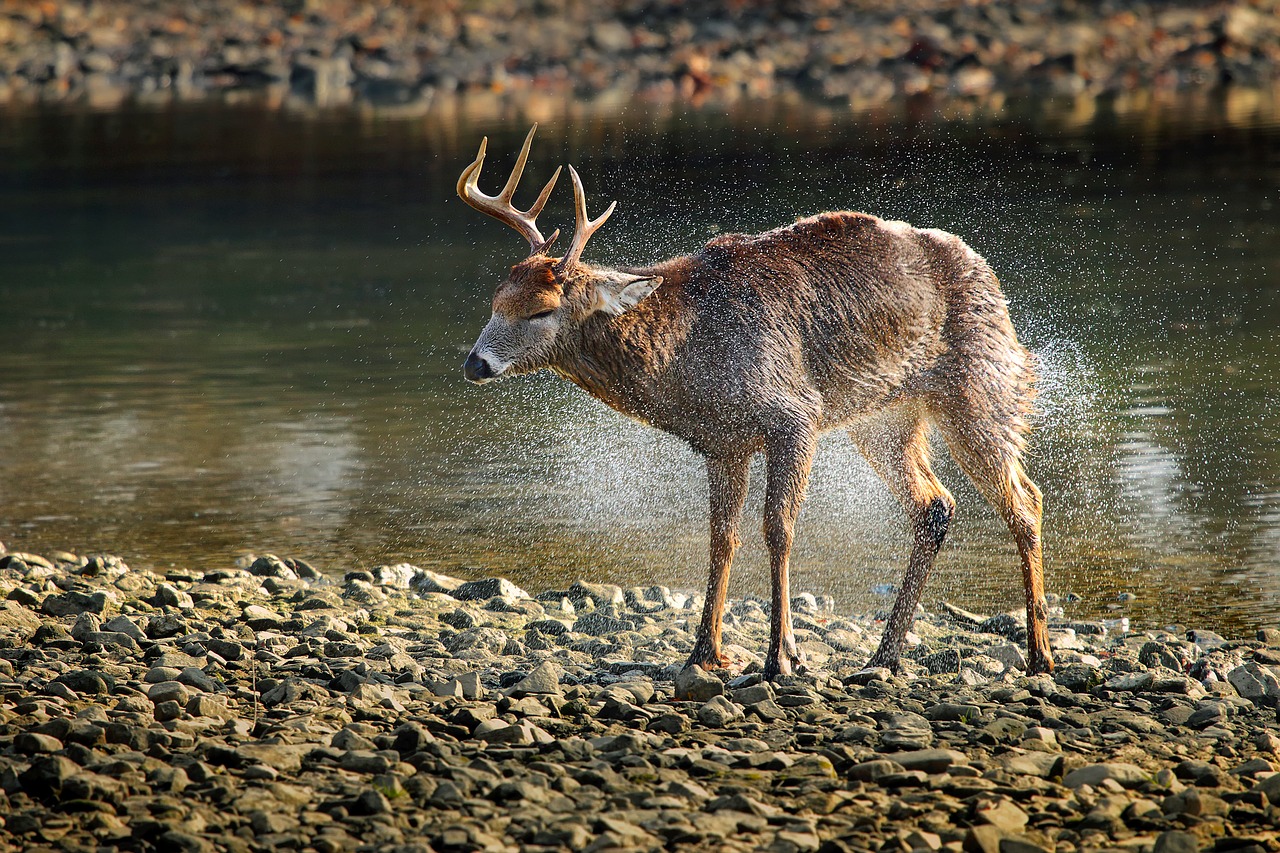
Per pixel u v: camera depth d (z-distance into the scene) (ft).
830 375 49.52
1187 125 196.54
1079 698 43.80
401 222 155.74
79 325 116.67
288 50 280.92
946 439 50.96
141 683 43.19
